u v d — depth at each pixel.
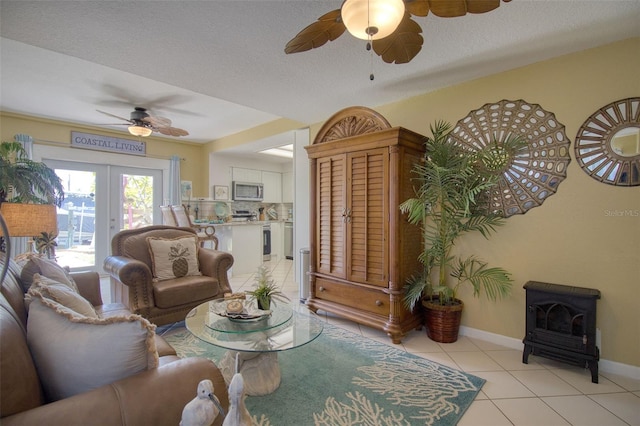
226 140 5.59
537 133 2.40
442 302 2.71
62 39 2.07
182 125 4.87
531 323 2.22
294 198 4.46
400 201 2.60
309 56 2.32
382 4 1.26
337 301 3.03
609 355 2.13
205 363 1.08
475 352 2.43
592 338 2.01
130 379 0.95
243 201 6.71
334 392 1.87
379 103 3.30
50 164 4.55
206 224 5.20
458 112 2.80
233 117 4.45
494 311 2.62
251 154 6.25
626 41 2.08
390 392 1.88
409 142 2.68
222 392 1.05
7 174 3.20
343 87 2.89
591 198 2.20
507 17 1.86
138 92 3.47
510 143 2.48
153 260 3.01
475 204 2.58
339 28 1.48
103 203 5.04
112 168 5.14
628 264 2.08
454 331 2.61
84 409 0.83
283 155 6.47
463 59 2.37
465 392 1.88
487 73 2.60
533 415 1.68
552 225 2.34
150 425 0.89
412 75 2.64
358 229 2.84
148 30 1.98
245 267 5.43
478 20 1.88
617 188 2.11
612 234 2.13
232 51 2.25
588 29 1.98
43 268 1.78
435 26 1.94
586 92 2.21
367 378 2.03
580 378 2.05
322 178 3.15
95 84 3.24
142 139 5.39
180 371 1.01
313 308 3.22
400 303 2.61
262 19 1.88
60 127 4.54
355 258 2.87
